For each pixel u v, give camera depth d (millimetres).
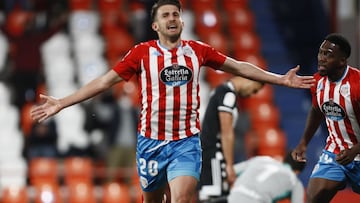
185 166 21375
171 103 21344
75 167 41250
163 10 21250
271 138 46375
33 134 42969
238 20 55750
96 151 42688
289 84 21688
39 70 47312
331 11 53281
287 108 50781
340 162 22656
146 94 21516
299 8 57719
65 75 47938
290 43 55625
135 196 40219
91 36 50750
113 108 42281
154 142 21672
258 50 54125
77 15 51812
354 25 54000
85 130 43125
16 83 47062
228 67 21719
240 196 25922
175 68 21250
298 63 54500
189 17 53938
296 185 25969
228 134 28219
